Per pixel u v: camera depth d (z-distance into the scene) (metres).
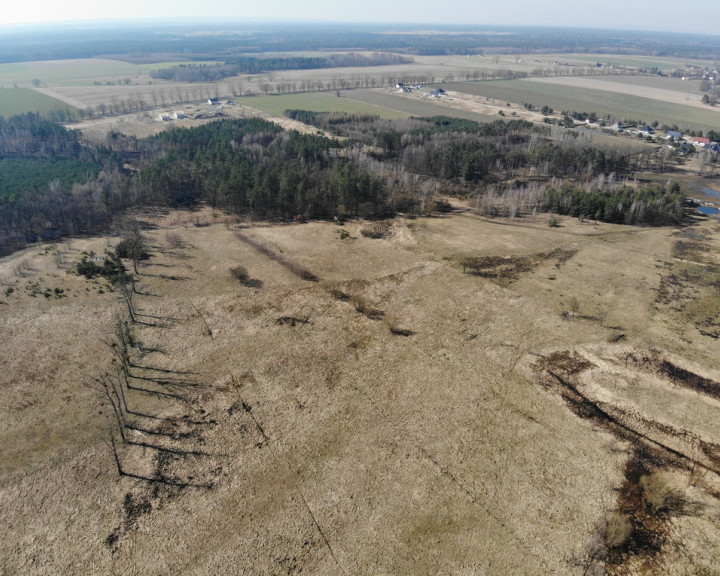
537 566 37.09
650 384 56.09
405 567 36.91
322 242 95.12
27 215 99.31
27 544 38.00
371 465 45.56
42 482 42.81
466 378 56.81
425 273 82.19
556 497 42.62
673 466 45.78
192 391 54.09
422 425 50.16
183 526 39.69
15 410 50.38
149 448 46.66
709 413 52.00
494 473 44.84
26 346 60.34
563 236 99.44
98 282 76.50
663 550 38.47
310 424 50.06
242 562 37.12
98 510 40.69
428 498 42.38
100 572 36.25
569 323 67.44
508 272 82.62
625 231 103.12
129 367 57.53
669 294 75.69
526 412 52.03
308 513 40.94
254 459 45.91
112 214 108.50
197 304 71.38
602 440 48.66
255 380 56.09
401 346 62.50
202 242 94.12
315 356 60.44
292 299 73.38
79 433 47.94
